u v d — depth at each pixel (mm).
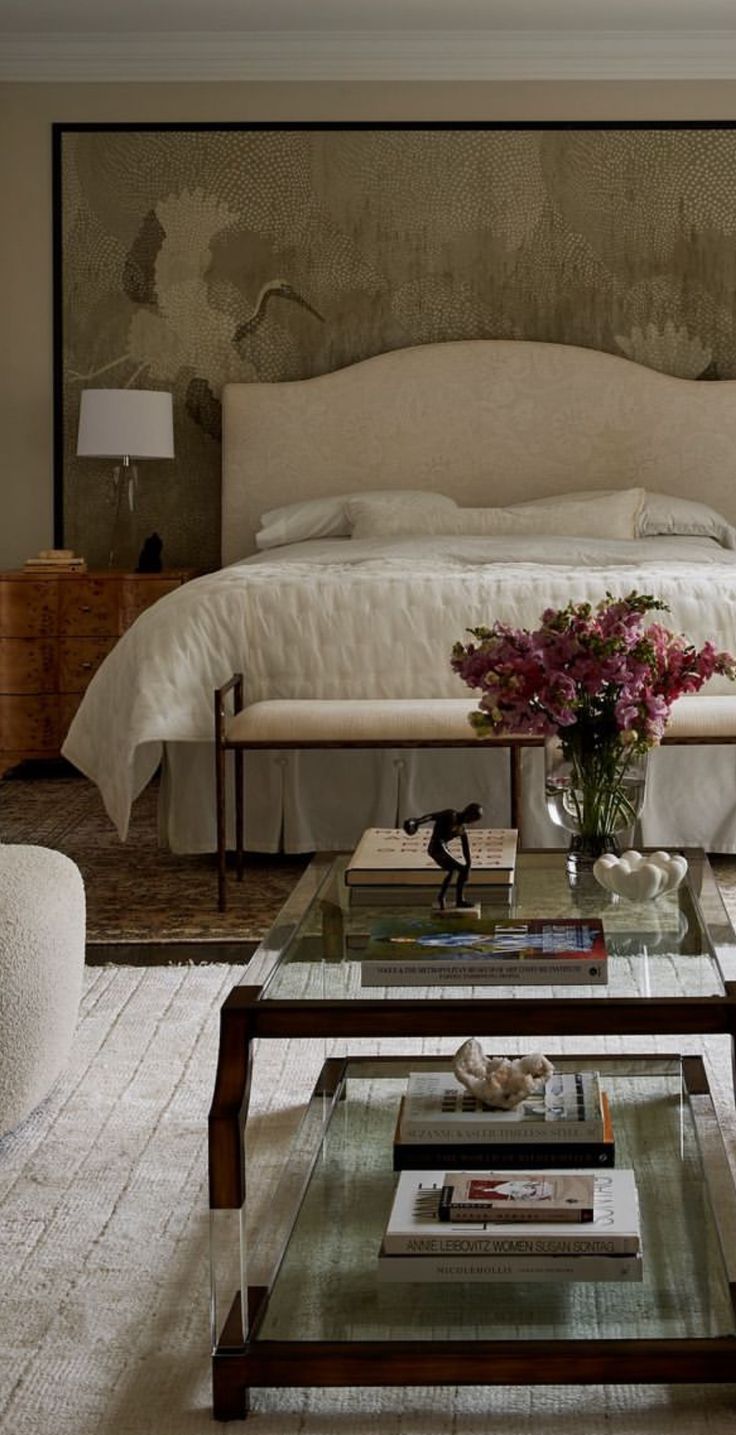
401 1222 1670
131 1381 1648
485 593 4184
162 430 6109
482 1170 1784
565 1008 1650
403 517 5711
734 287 6391
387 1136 1997
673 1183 1838
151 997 3006
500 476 6375
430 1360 1547
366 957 1731
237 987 1710
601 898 2045
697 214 6367
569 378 6340
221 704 3723
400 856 2158
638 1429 1550
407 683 4125
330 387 6363
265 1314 1626
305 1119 2094
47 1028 2273
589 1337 1566
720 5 5930
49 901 2340
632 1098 2074
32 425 6512
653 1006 1651
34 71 6348
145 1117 2389
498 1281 1644
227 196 6410
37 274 6457
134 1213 2053
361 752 4125
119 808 4047
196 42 6266
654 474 6344
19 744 5738
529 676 2207
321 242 6426
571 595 4180
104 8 5934
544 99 6340
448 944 1798
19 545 6547
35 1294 1836
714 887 2084
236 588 4191
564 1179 1729
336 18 6062
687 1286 1645
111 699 4207
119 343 6484
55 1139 2305
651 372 6340
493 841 2281
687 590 4195
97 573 5828
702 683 2242
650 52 6258
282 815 4141
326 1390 1641
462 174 6379
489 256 6414
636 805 2244
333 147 6375
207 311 6465
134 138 6379
